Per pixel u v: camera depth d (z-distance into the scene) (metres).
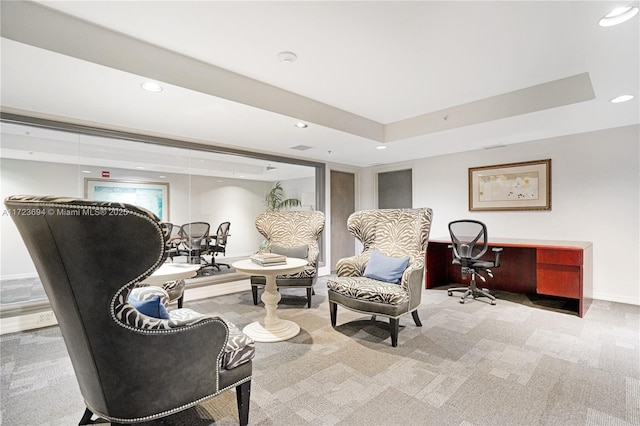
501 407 1.65
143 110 2.81
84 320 1.14
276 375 1.99
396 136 4.00
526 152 4.21
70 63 1.94
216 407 1.67
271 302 2.74
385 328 2.81
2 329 2.71
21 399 1.75
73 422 1.56
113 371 1.19
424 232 2.89
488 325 2.88
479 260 4.04
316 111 3.25
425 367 2.09
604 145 3.64
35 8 1.75
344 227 5.86
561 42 2.12
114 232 1.09
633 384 1.87
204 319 1.36
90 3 1.73
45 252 1.12
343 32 2.02
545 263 3.24
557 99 2.79
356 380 1.93
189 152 4.26
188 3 1.72
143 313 1.37
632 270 3.50
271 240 4.05
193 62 2.36
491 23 1.92
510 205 4.33
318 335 2.66
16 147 3.08
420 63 2.45
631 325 2.85
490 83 2.85
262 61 2.41
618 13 1.73
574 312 3.25
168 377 1.27
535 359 2.19
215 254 4.81
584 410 1.62
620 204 3.56
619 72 2.25
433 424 1.52
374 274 2.87
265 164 5.25
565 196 3.91
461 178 4.83
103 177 3.60
